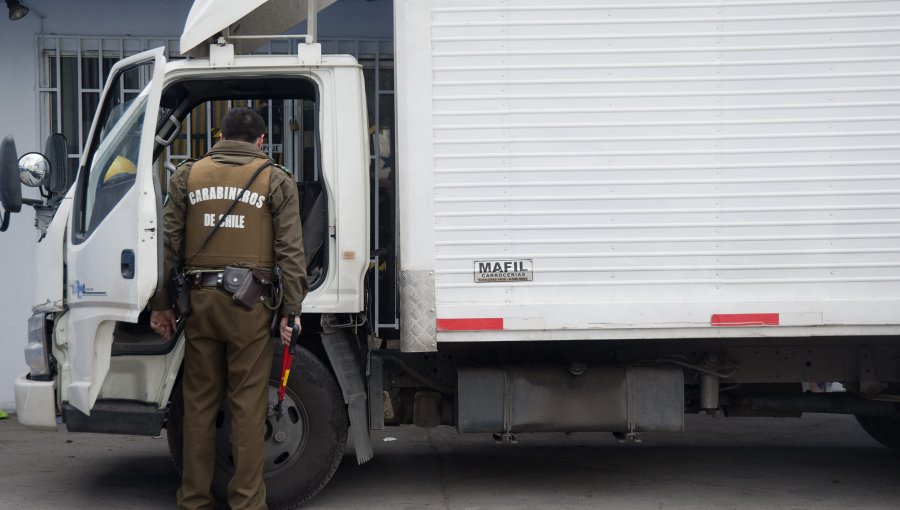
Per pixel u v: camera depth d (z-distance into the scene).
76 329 4.80
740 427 7.58
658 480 5.72
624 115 4.85
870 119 4.86
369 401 5.18
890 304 4.86
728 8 4.85
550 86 4.84
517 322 4.83
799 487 5.56
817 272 4.87
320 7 5.52
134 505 5.12
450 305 4.83
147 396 4.89
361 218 4.92
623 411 5.21
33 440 6.95
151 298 4.55
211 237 4.55
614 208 4.85
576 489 5.48
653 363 5.33
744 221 4.86
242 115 4.75
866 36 4.86
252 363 4.57
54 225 5.03
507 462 6.24
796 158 4.86
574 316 4.84
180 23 7.99
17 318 7.95
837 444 6.92
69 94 7.97
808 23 4.86
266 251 4.61
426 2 4.83
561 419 5.20
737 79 4.86
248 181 4.58
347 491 5.43
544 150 4.84
